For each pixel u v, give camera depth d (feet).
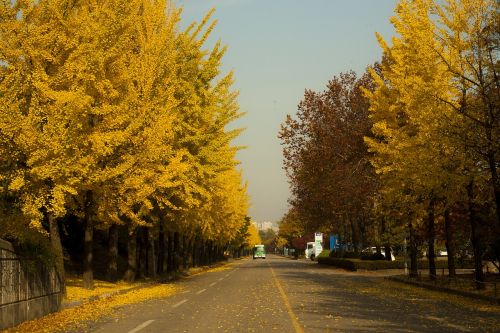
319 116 145.38
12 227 42.01
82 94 45.27
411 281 83.82
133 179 60.70
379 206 94.73
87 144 49.39
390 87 84.02
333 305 51.21
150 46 71.36
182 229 116.57
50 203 45.27
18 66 45.06
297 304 52.19
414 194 76.54
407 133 77.10
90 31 48.11
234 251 429.79
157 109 64.34
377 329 34.96
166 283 92.27
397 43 77.10
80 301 53.78
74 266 99.30
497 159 55.67
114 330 35.68
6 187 46.68
